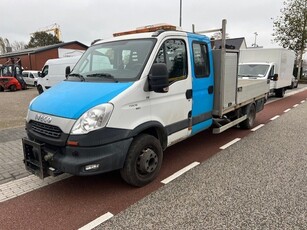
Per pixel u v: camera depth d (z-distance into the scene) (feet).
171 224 10.41
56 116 11.53
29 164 12.93
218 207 11.52
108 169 11.65
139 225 10.39
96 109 11.15
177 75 14.80
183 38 15.24
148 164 13.43
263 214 10.94
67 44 123.44
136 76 12.71
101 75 13.60
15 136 23.09
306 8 96.02
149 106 13.10
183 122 15.69
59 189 13.43
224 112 19.26
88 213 11.27
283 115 32.99
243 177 14.48
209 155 18.17
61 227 10.36
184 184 13.73
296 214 10.90
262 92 27.55
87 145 11.00
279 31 101.86
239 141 21.49
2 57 135.64
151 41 13.69
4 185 13.91
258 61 48.65
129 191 13.10
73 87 13.28
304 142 21.02
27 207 11.84
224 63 17.95
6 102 50.08
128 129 12.09
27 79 95.61
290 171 15.23
